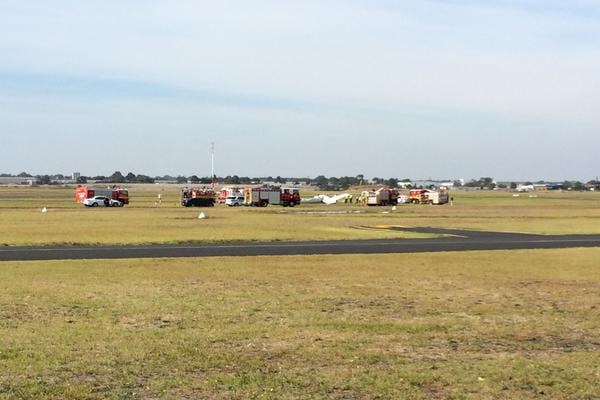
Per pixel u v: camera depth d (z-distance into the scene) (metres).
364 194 127.38
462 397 10.08
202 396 9.95
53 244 38.03
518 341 14.10
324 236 45.78
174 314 16.72
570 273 26.19
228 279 23.62
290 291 20.97
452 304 18.86
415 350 13.14
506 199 164.12
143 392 10.12
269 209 98.88
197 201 108.50
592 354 12.91
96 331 14.49
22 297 19.11
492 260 30.73
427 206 116.94
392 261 29.95
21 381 10.62
